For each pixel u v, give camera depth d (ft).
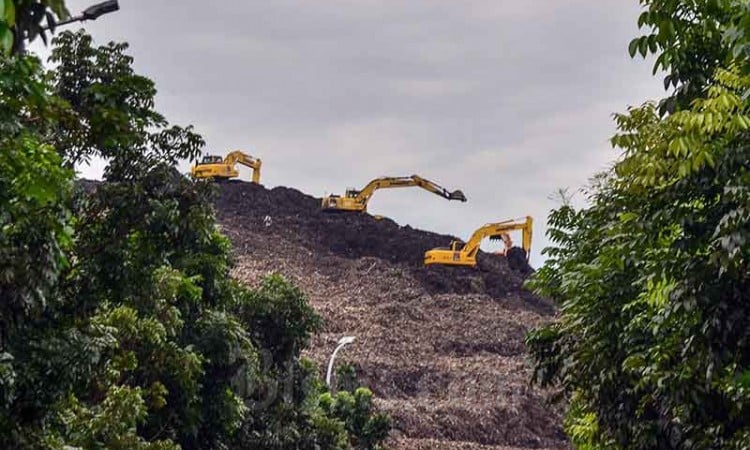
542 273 86.28
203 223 81.97
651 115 59.67
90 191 81.25
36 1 30.25
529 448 402.93
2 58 52.47
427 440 370.53
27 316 67.15
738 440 58.75
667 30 51.01
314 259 634.02
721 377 56.90
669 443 72.95
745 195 46.78
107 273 77.46
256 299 152.25
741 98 46.62
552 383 84.79
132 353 93.04
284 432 144.25
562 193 85.97
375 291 591.37
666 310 53.57
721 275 49.98
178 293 114.01
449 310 577.43
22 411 68.64
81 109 75.25
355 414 208.03
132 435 87.20
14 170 55.98
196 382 110.83
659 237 56.90
